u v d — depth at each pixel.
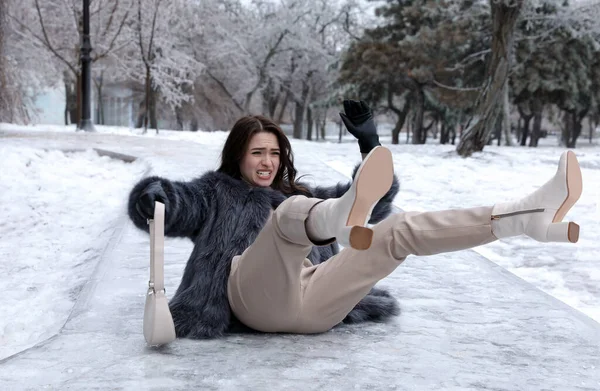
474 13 31.38
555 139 85.25
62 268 6.46
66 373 2.54
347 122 2.72
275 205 3.01
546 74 37.09
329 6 52.94
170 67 37.34
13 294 5.50
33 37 31.42
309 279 2.85
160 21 33.81
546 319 3.58
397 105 57.12
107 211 9.35
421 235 2.54
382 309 3.36
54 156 13.47
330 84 49.69
